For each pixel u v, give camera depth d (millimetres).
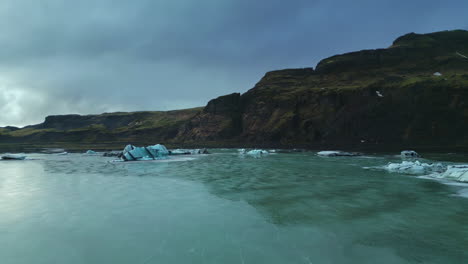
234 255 7254
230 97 132125
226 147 86312
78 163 35312
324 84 114500
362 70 119250
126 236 8641
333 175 22125
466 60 105750
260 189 16234
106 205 12422
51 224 9797
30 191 15719
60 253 7461
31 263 6910
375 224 9734
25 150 84312
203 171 25203
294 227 9453
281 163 32906
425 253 7371
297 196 14289
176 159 40156
